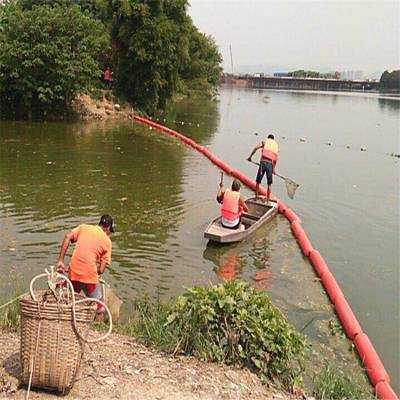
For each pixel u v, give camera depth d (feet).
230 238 39.37
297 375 19.99
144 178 60.18
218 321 19.75
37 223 41.57
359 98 298.76
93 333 21.15
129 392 16.33
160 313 22.68
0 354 17.87
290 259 38.17
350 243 42.52
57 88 99.14
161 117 127.75
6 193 50.14
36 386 15.48
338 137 110.11
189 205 49.60
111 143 83.56
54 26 97.60
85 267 23.54
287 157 83.15
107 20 130.72
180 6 123.03
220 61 244.42
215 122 126.93
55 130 93.30
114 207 47.50
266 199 50.88
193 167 69.10
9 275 31.19
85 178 58.13
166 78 128.47
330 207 53.21
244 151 84.74
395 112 187.11
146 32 117.70
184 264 35.55
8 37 96.73
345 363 25.05
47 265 33.37
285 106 202.28
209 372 18.42
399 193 60.44
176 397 16.47
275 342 19.30
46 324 15.05
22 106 103.35
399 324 29.19
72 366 15.31
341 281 34.78
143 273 33.45
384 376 23.38
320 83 454.81
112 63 127.13
